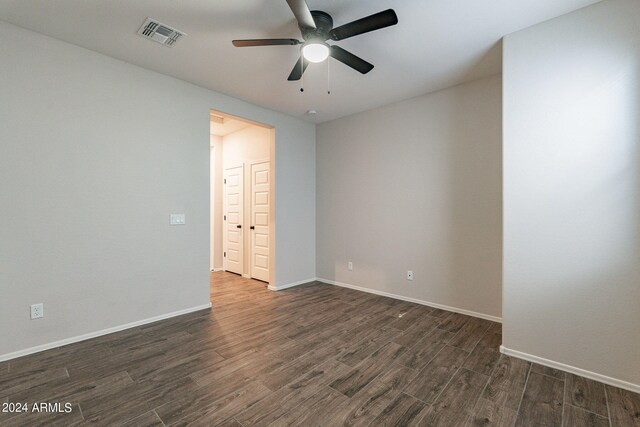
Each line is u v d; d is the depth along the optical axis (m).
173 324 2.96
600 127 2.00
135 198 2.88
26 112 2.31
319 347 2.48
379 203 4.01
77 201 2.54
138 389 1.89
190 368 2.14
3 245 2.21
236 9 2.08
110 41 2.48
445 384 1.97
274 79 3.17
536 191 2.23
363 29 1.91
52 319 2.43
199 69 2.96
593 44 2.02
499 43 2.48
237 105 3.72
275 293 4.10
